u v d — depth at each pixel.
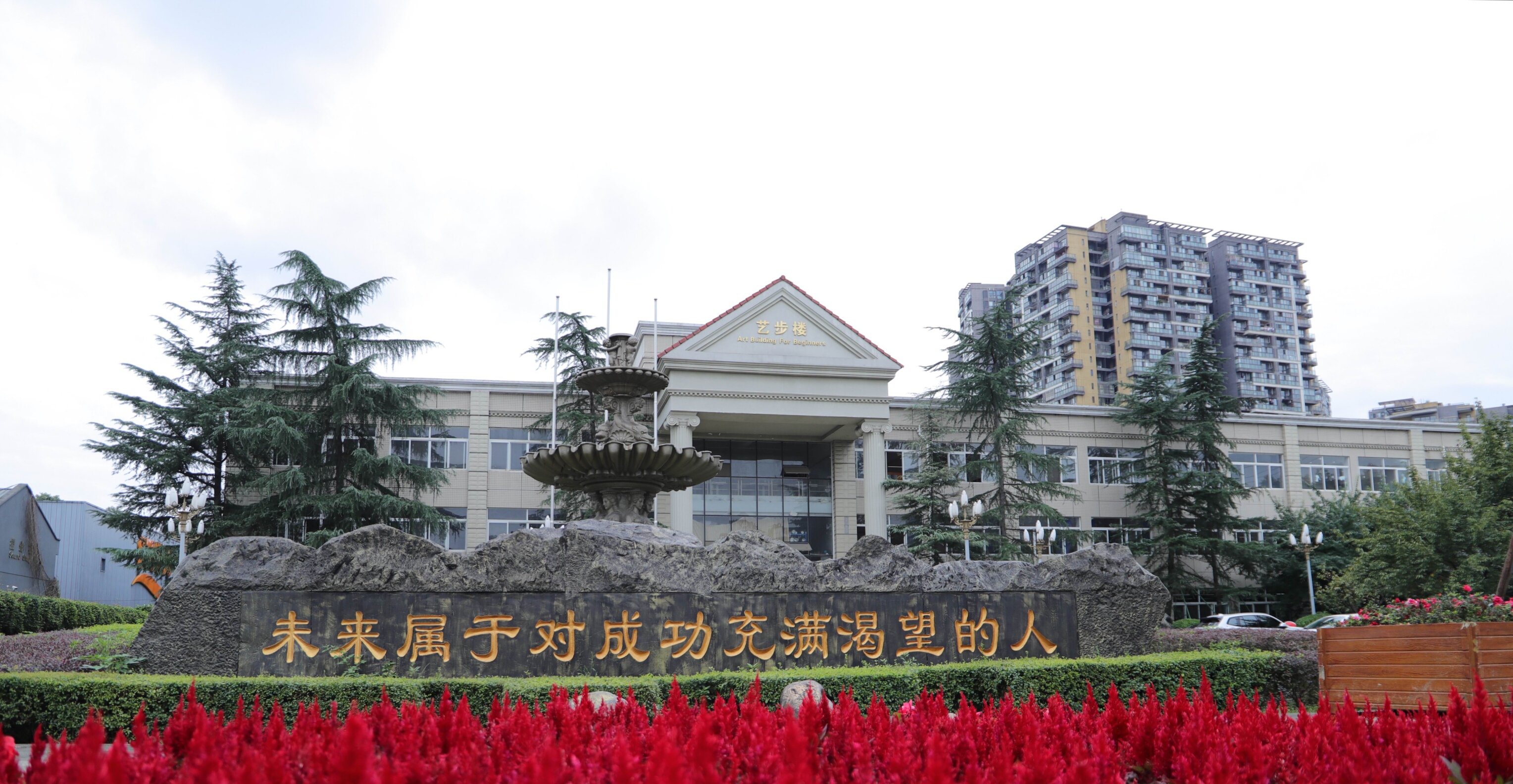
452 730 4.46
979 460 30.03
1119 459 35.59
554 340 25.61
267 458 26.52
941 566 12.23
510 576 10.60
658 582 11.01
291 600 10.09
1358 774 3.72
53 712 8.53
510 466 30.33
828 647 11.46
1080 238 86.19
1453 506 20.62
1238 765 3.93
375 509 25.45
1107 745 4.19
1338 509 33.91
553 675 10.48
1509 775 4.19
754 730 4.18
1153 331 84.06
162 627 9.88
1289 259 90.06
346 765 3.26
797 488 30.86
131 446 25.31
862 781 3.79
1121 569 12.88
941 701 5.07
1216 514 32.75
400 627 10.24
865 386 27.98
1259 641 13.38
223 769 3.44
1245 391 85.69
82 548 32.84
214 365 26.86
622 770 3.44
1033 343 30.52
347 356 26.67
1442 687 7.57
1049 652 12.30
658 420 28.36
